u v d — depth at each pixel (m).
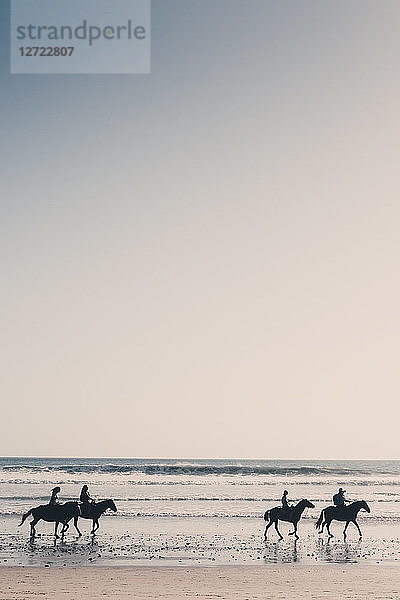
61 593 17.45
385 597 17.27
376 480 67.31
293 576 19.95
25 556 22.97
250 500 47.00
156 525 32.03
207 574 20.11
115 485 56.94
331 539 28.84
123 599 16.88
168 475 63.19
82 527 31.11
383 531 31.91
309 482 64.94
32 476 60.81
